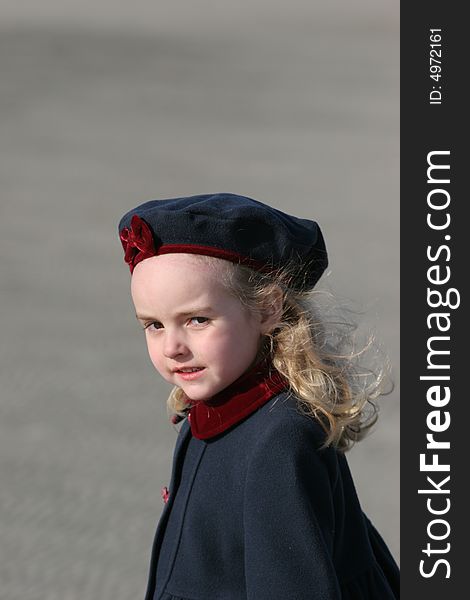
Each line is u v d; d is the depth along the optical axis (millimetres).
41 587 7129
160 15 55469
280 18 55875
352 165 23031
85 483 8531
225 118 28797
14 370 10852
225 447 2982
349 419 2979
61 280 13906
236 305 2912
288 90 33625
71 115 28219
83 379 10680
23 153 23172
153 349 2986
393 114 29984
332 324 3150
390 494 8266
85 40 42812
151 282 2904
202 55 40719
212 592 2963
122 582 7211
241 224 2898
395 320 11953
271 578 2760
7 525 7914
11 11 52812
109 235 16391
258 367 3008
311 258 3150
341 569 3051
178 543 3025
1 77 33531
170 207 2947
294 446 2846
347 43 46219
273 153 24156
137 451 9094
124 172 21562
